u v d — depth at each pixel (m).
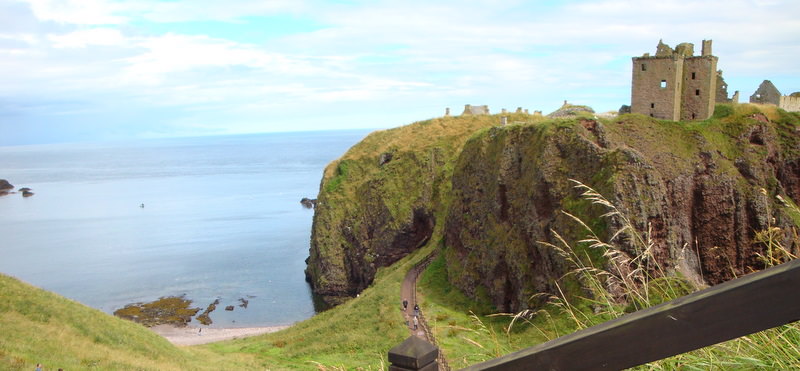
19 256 133.50
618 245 48.41
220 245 141.50
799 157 63.03
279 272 116.19
